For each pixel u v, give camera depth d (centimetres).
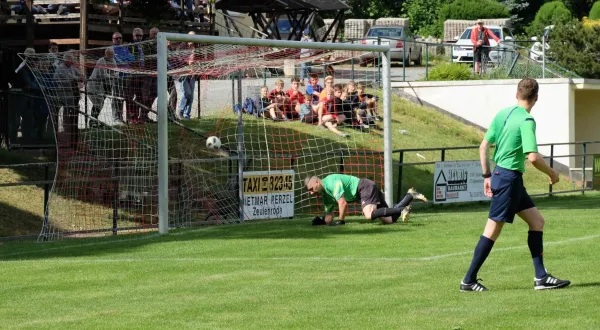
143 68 2764
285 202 2691
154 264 1689
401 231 2167
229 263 1688
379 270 1567
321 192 2319
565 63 5694
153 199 2662
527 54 5128
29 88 2906
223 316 1202
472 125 4628
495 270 1534
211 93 3300
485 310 1202
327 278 1491
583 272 1497
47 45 3331
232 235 2186
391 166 2681
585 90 4862
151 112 2945
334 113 3266
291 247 1919
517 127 1309
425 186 3572
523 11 9206
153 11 3475
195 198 2692
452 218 2478
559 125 4481
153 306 1282
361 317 1179
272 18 4794
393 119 4306
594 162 3781
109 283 1491
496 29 6419
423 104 4728
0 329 1158
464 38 6244
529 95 1323
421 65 5991
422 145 4053
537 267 1350
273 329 1120
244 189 2595
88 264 1706
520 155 1314
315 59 2989
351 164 3102
